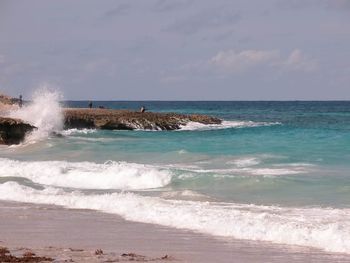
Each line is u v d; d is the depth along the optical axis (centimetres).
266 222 2345
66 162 4394
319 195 3069
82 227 2359
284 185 3353
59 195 3153
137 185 3572
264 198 3008
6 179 3825
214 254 1889
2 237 2153
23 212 2714
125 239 2134
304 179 3538
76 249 1936
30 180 3834
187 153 5025
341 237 2083
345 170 3928
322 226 2255
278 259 1828
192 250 1952
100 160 4778
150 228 2338
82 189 3462
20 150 5728
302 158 4597
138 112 9600
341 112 17188
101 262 1712
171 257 1825
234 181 3447
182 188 3388
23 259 1722
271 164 4278
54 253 1845
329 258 1845
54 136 7119
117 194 3116
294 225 2278
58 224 2420
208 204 2817
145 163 4534
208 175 3550
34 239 2120
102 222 2467
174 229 2319
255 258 1841
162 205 2783
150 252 1911
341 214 2512
